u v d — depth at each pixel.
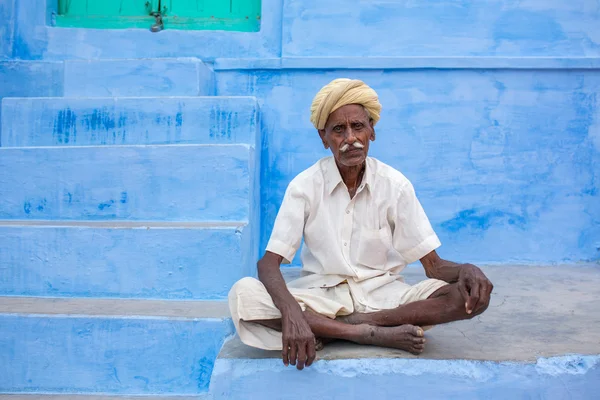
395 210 2.28
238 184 3.23
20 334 2.47
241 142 3.58
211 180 3.24
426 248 2.25
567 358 2.03
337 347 2.15
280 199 3.98
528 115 3.94
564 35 3.99
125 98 3.62
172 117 3.60
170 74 3.88
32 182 3.25
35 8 4.32
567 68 3.91
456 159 3.95
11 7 4.25
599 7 3.97
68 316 2.46
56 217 3.25
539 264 3.90
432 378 2.02
